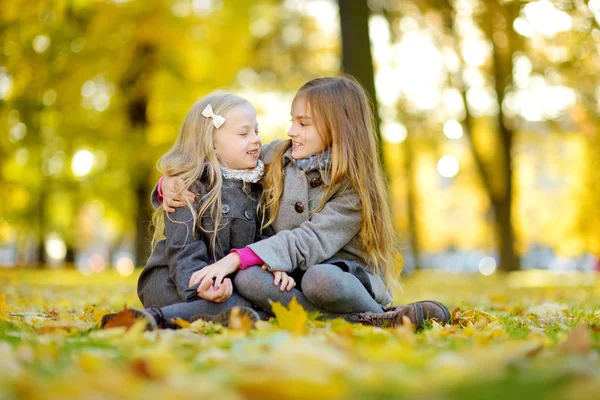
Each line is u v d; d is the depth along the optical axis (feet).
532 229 113.80
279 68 66.80
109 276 51.03
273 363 6.73
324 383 5.76
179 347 9.03
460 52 63.46
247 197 13.58
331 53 68.74
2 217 57.93
